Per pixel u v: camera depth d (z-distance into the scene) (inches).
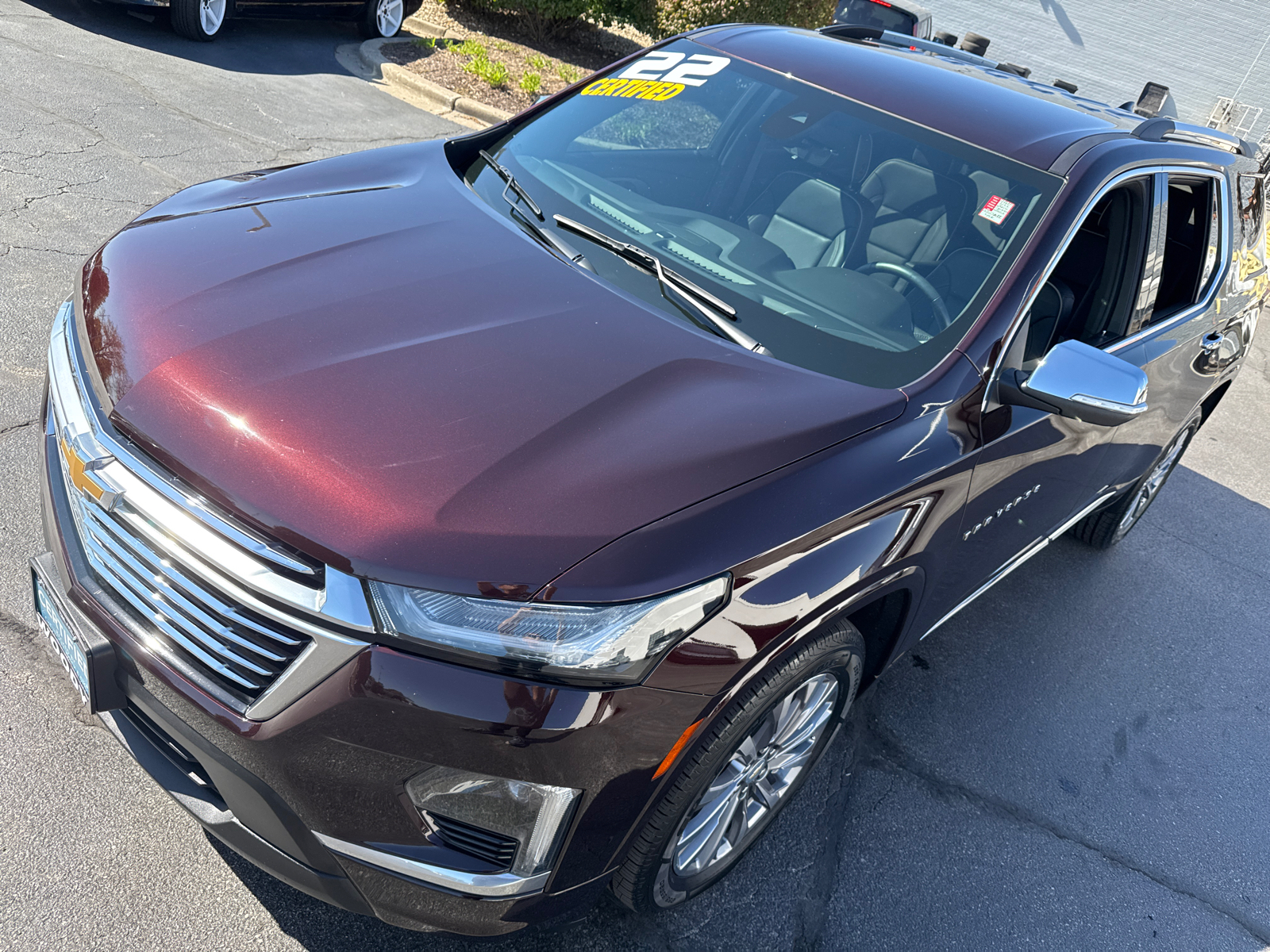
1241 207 162.1
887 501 87.7
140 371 78.7
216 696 71.2
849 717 131.0
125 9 348.5
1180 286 153.4
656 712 73.4
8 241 184.2
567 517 72.1
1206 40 658.8
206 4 330.6
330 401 76.0
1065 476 127.8
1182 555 200.5
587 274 102.2
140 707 78.0
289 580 68.6
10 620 110.5
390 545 68.2
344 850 72.4
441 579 68.2
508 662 68.7
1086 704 148.3
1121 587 183.2
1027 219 108.8
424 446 74.1
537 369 84.6
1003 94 128.9
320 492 69.9
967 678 146.5
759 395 88.7
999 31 710.5
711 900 101.2
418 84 350.9
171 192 220.4
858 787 120.8
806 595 80.7
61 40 301.0
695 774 80.1
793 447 84.0
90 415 78.5
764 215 114.7
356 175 117.3
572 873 77.5
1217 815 133.6
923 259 107.9
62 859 88.7
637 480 76.0
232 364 78.3
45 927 83.2
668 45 142.7
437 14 474.3
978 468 99.9
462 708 68.2
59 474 85.0
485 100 357.1
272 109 291.3
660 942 95.4
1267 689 164.4
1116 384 96.9
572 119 132.6
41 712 101.7
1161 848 125.3
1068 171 112.8
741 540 76.5
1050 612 169.0
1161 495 224.2
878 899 107.1
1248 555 207.0
